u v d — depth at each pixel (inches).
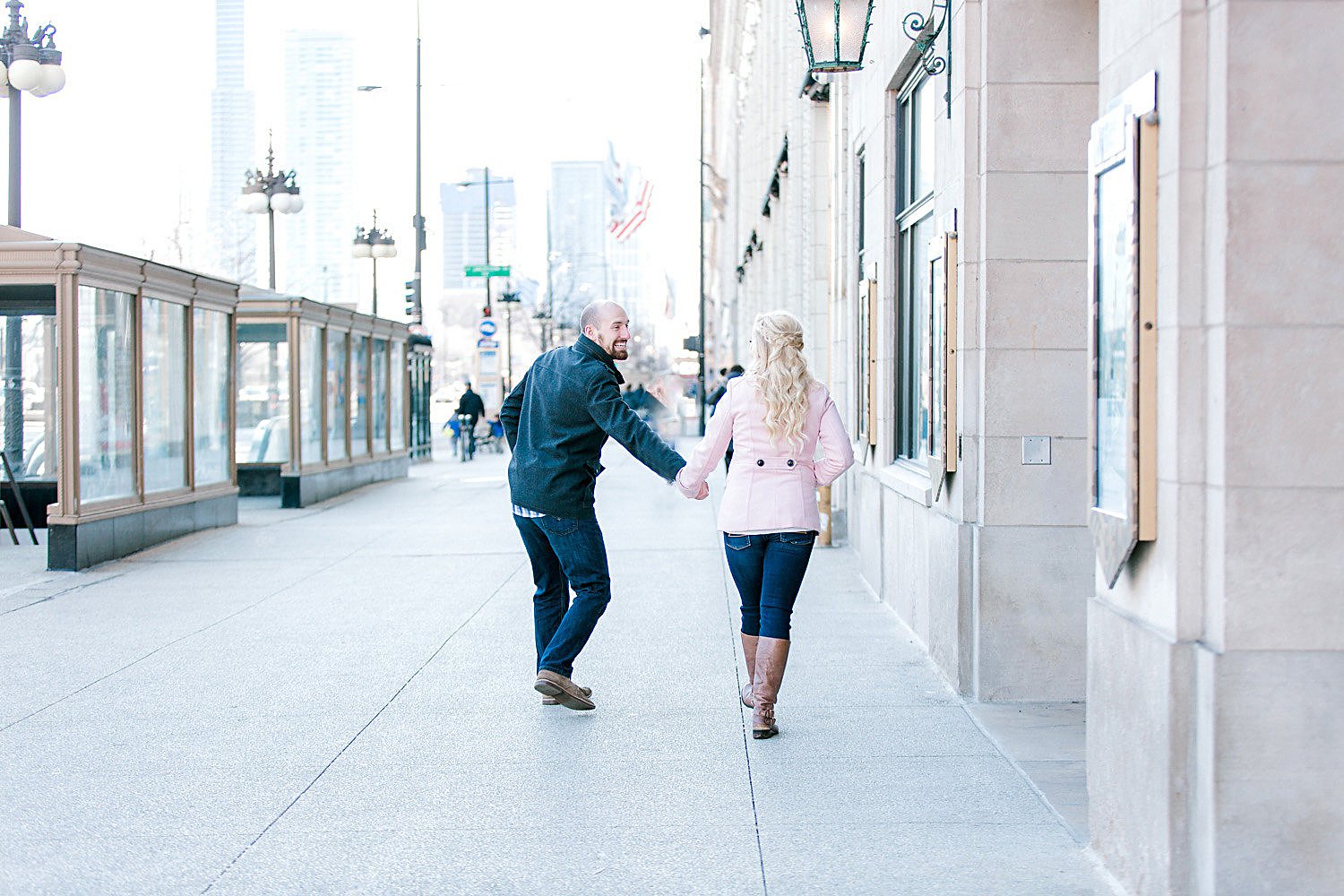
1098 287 182.2
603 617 377.1
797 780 220.5
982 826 197.5
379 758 236.5
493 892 174.2
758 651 246.7
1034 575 273.7
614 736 249.9
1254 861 153.4
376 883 177.8
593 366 261.3
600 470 268.8
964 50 277.6
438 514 711.1
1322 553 153.6
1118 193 174.2
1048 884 174.9
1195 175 158.1
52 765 234.1
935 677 297.9
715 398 1072.2
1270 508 153.7
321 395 815.7
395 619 379.6
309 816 205.2
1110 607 182.2
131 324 544.1
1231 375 153.6
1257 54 152.8
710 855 186.5
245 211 1064.8
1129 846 172.1
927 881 176.2
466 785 220.1
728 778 222.5
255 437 837.8
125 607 407.2
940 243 289.4
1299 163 152.9
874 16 426.3
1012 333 273.3
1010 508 273.9
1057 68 271.0
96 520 502.9
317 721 263.1
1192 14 157.1
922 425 348.5
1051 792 213.2
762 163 1198.9
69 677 306.0
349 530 626.2
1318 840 153.3
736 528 247.6
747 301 1547.7
